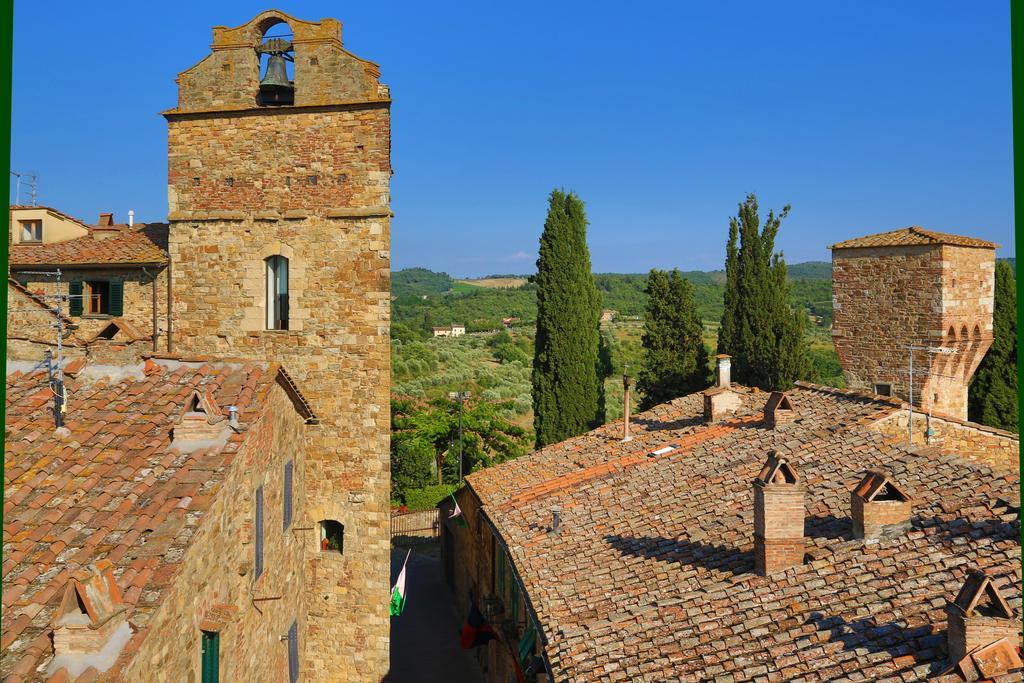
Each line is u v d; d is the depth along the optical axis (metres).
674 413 28.67
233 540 14.34
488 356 100.25
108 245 24.39
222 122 22.17
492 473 26.88
